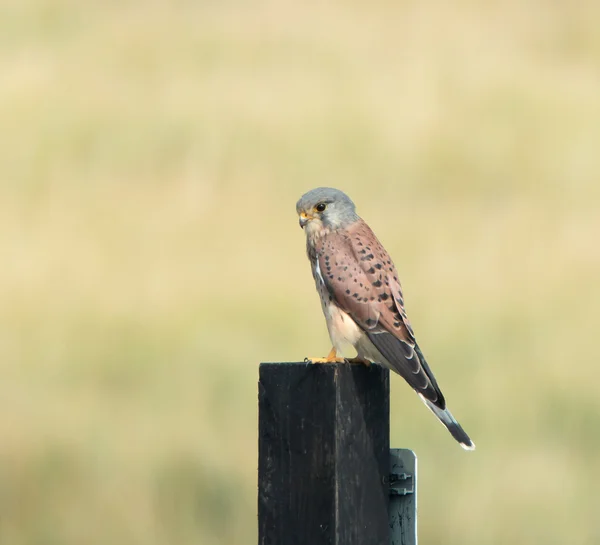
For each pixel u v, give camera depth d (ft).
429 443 37.88
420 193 77.77
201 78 94.84
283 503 15.66
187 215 64.85
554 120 89.92
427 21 112.57
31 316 47.67
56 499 34.60
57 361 43.47
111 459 35.83
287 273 54.03
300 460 15.57
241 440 37.19
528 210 71.15
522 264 55.62
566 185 78.23
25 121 81.71
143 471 35.17
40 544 33.50
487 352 43.98
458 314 47.65
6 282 51.57
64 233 61.46
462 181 78.54
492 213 71.41
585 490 34.94
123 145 78.18
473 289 51.60
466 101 92.38
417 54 102.83
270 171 77.36
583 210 71.51
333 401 15.40
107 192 70.23
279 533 15.66
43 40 106.01
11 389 41.14
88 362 43.88
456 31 109.81
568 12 115.85
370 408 15.81
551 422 39.22
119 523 33.71
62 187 71.77
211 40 104.01
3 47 104.37
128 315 46.75
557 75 101.45
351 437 15.60
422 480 35.32
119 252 57.26
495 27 112.57
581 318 47.47
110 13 114.32
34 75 92.58
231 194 70.69
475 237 62.54
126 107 85.46
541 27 114.11
